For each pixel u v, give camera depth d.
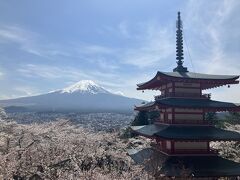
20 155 26.11
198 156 25.92
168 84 29.02
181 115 26.91
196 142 26.19
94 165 27.83
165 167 24.03
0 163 21.56
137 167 25.02
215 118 59.94
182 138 24.56
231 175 24.00
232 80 27.59
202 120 27.14
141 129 31.94
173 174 23.02
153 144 32.06
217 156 26.45
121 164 31.69
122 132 61.94
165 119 28.42
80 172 23.20
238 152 40.31
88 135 38.91
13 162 22.94
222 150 40.59
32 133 32.72
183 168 23.11
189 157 25.73
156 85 31.69
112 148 36.78
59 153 29.09
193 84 28.19
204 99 28.09
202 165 24.91
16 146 28.94
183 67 30.92
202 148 26.23
